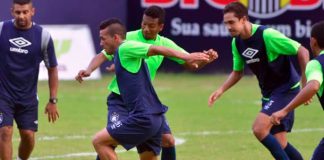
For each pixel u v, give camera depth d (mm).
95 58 27797
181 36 64625
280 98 26984
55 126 41125
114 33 24375
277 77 27281
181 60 24219
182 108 48500
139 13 64500
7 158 27078
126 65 23875
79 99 52000
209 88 58344
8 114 27156
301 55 26641
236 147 35625
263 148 35344
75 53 61656
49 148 34875
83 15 63625
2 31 27109
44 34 27422
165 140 26984
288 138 38219
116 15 64438
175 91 56562
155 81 62000
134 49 23516
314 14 64625
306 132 40125
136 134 24109
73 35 61938
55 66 28109
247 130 40562
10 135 27188
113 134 24094
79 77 27547
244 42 27297
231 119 44375
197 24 64688
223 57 65312
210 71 65750
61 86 58188
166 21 64375
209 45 65062
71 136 38188
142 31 27547
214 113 46656
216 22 64938
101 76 63531
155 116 24203
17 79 27250
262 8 64375
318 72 22141
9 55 27125
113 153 24344
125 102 24312
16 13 26734
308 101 23344
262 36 26828
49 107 28391
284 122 27188
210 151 34594
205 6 64688
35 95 27891
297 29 64625
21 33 27109
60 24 63219
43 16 62844
